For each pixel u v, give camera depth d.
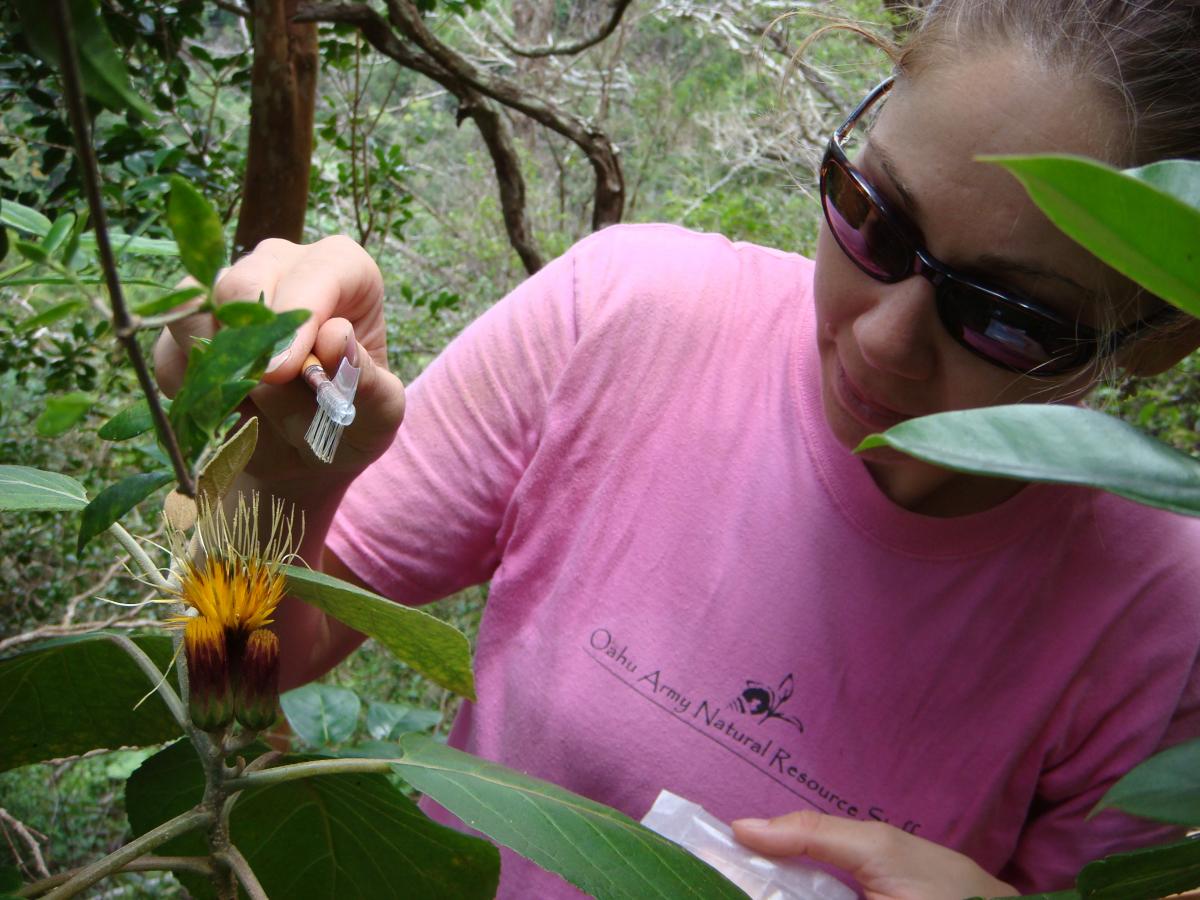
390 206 3.73
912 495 0.99
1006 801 1.03
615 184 2.30
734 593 1.02
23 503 0.59
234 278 0.65
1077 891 0.47
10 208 0.47
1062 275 0.74
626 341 1.08
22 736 0.74
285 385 0.67
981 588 0.99
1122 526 1.00
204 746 0.53
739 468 1.05
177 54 2.62
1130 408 3.26
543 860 0.54
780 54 3.09
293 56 1.79
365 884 0.72
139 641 0.68
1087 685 0.99
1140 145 0.69
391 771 0.57
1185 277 0.33
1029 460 0.39
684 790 1.01
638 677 1.03
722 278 1.12
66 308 0.38
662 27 7.59
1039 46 0.69
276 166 1.83
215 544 0.54
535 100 2.19
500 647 1.11
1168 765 0.47
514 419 1.10
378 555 1.07
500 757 1.08
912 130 0.75
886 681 1.00
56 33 0.30
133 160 2.28
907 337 0.79
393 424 0.72
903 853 0.91
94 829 3.41
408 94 6.79
